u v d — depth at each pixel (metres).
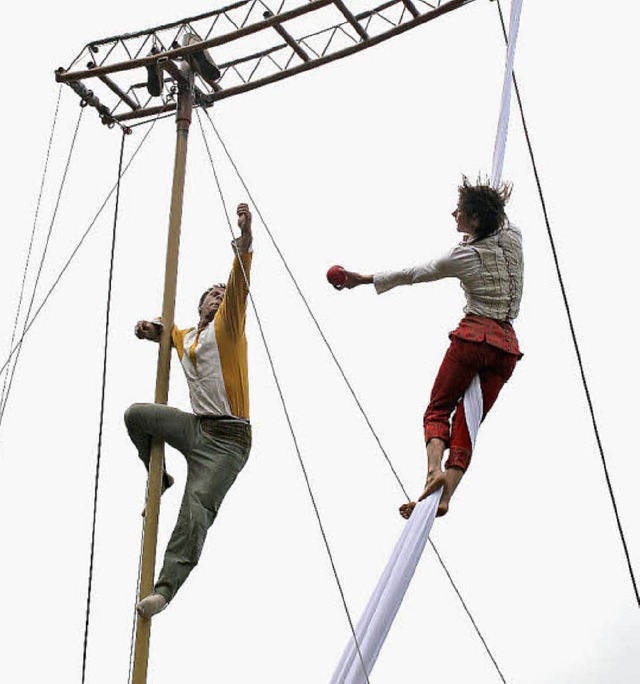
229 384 9.53
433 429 7.43
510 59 8.90
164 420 9.45
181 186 10.73
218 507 9.43
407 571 7.13
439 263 7.54
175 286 10.27
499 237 7.65
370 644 7.06
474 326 7.54
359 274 7.78
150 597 9.04
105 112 11.69
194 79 11.19
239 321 9.54
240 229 9.47
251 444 9.70
